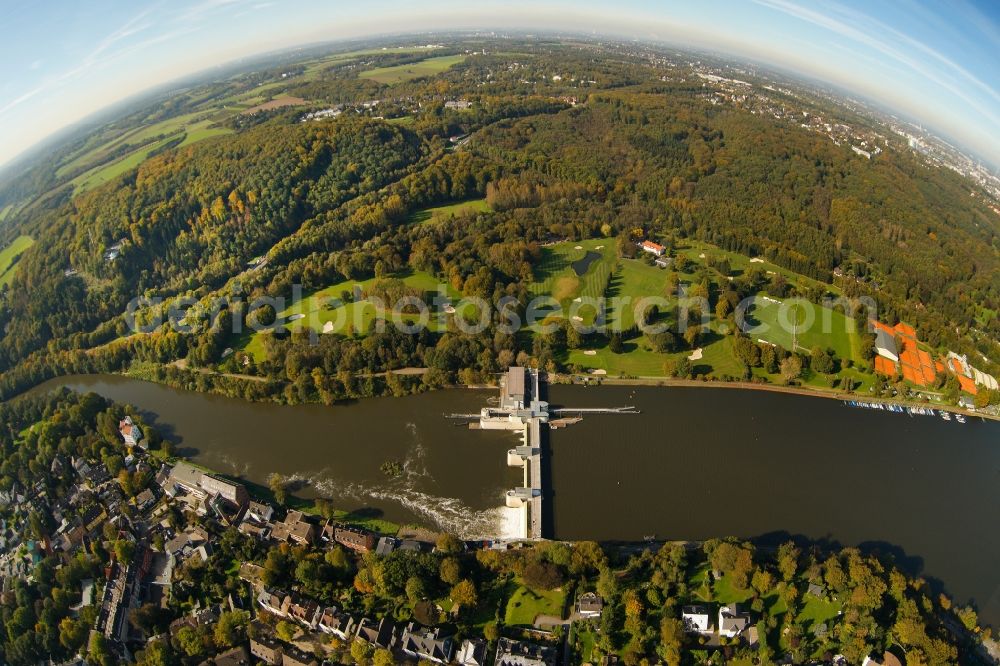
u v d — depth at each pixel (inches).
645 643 6599.4
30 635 7327.8
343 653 6825.8
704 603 7037.4
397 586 7347.4
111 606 7598.4
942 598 7194.9
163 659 6865.2
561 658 6653.5
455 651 6781.5
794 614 6884.8
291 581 7790.4
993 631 7135.8
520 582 7514.8
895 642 6505.9
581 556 7500.0
